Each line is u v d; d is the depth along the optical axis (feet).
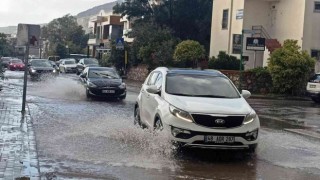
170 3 160.66
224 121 30.96
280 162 31.55
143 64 144.56
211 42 139.33
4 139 34.17
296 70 99.45
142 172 27.04
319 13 115.96
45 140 35.65
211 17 153.38
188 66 123.34
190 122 30.96
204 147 30.89
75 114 52.31
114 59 156.66
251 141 31.55
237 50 126.21
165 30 142.51
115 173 26.61
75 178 25.23
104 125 43.24
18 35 51.08
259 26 124.57
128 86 115.65
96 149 32.89
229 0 129.70
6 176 24.12
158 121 33.96
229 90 36.04
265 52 119.85
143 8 168.86
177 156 31.68
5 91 79.87
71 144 34.45
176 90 35.32
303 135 44.88
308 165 30.89
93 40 263.08
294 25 117.29
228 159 31.76
